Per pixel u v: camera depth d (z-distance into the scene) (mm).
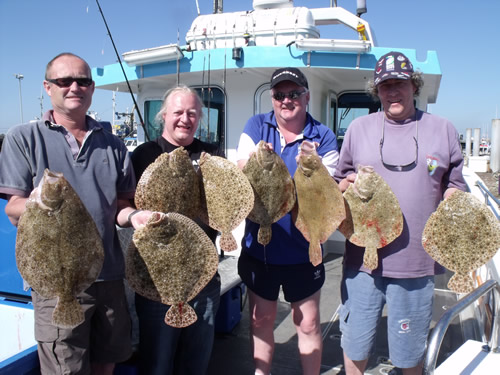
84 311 2346
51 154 2320
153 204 2410
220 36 5359
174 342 2707
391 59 2654
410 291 2770
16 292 3203
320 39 4863
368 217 2744
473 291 2396
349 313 2947
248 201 2477
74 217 2104
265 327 3143
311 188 2721
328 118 6090
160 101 6078
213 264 2287
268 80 5496
